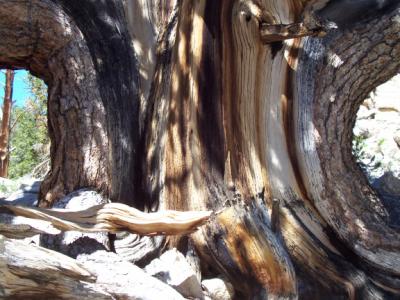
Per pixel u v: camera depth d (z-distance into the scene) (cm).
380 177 339
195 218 200
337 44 238
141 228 200
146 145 240
